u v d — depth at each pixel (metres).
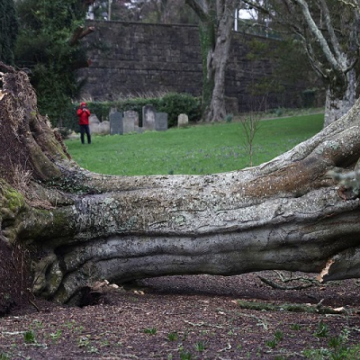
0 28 23.58
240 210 7.90
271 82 41.03
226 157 21.00
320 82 43.91
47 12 28.67
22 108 8.59
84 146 26.25
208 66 40.09
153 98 41.44
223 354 5.36
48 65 28.89
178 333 5.98
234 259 8.06
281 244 7.91
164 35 46.81
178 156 21.78
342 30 22.58
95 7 62.19
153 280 9.38
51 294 7.88
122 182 8.40
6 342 5.57
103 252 8.19
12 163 8.05
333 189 7.72
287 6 21.80
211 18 39.91
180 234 7.99
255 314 6.96
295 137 26.95
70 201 8.15
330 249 7.89
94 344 5.54
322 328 6.12
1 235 7.19
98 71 45.16
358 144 7.89
